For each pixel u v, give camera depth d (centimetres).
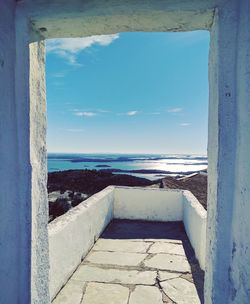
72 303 338
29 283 204
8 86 192
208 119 218
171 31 218
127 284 389
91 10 191
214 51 195
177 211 725
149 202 736
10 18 193
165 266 450
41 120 226
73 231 420
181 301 349
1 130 182
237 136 176
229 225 181
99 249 521
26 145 202
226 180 181
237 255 170
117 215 745
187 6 183
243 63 168
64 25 205
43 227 229
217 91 185
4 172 185
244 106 166
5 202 186
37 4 196
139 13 189
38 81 220
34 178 211
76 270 429
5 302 187
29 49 202
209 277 203
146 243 558
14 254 197
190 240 559
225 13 179
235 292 172
